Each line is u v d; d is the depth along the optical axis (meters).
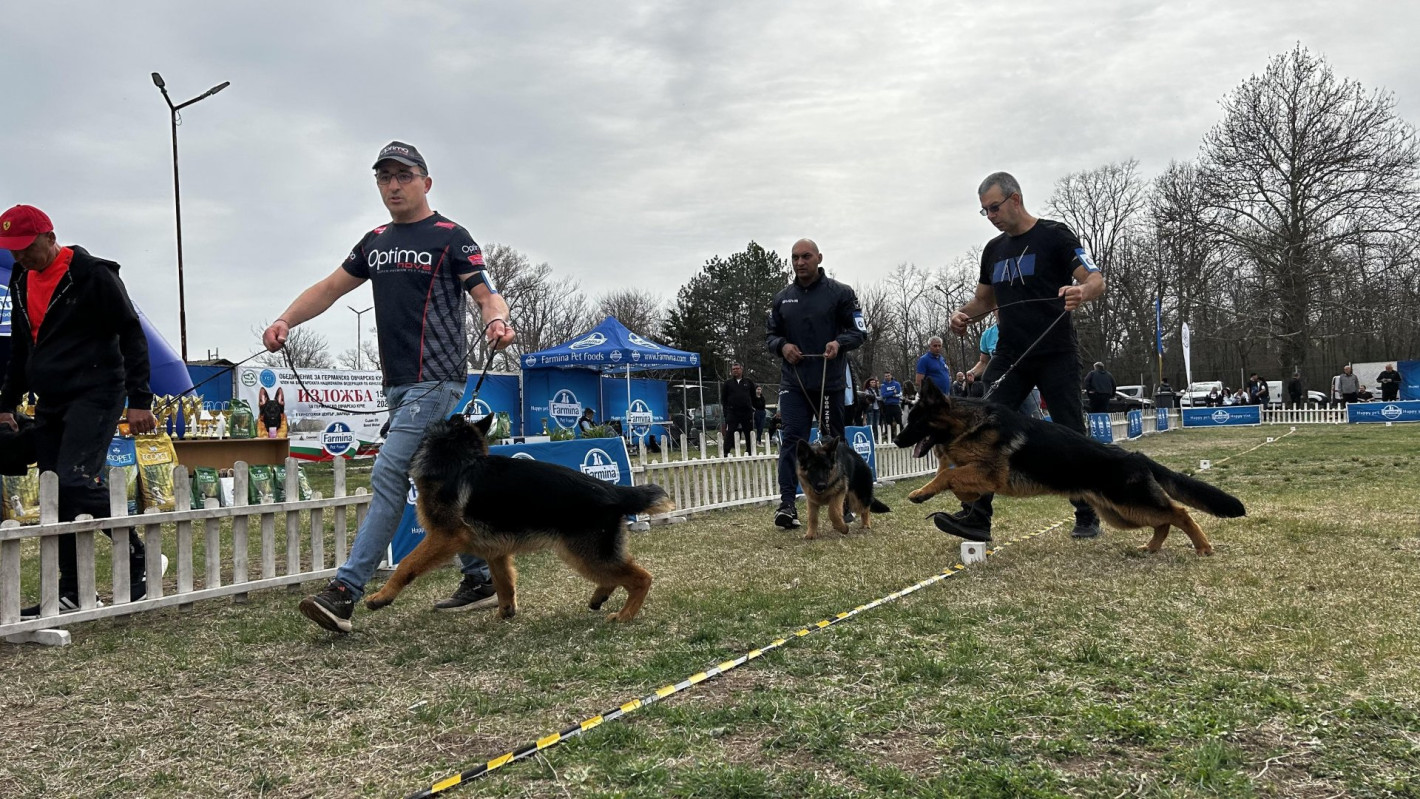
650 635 3.98
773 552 6.29
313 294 4.76
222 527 8.44
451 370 4.54
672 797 2.27
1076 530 6.30
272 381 15.16
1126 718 2.68
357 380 16.41
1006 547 6.01
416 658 3.76
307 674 3.56
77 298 4.60
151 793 2.43
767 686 3.15
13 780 2.54
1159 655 3.35
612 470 7.77
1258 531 6.06
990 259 6.54
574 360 18.56
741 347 57.38
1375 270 36.47
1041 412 11.22
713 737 2.68
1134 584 4.62
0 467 4.83
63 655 4.01
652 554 6.36
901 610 4.22
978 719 2.72
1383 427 22.44
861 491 7.43
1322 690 2.89
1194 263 40.94
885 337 58.47
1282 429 24.45
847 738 2.62
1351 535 5.74
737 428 18.81
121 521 4.66
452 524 4.16
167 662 3.80
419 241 4.54
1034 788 2.24
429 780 2.46
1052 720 2.72
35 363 4.62
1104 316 46.81
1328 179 33.16
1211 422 29.50
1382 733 2.54
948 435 5.64
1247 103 34.03
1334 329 38.62
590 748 2.61
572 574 5.52
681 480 9.01
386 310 4.51
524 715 2.98
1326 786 2.23
